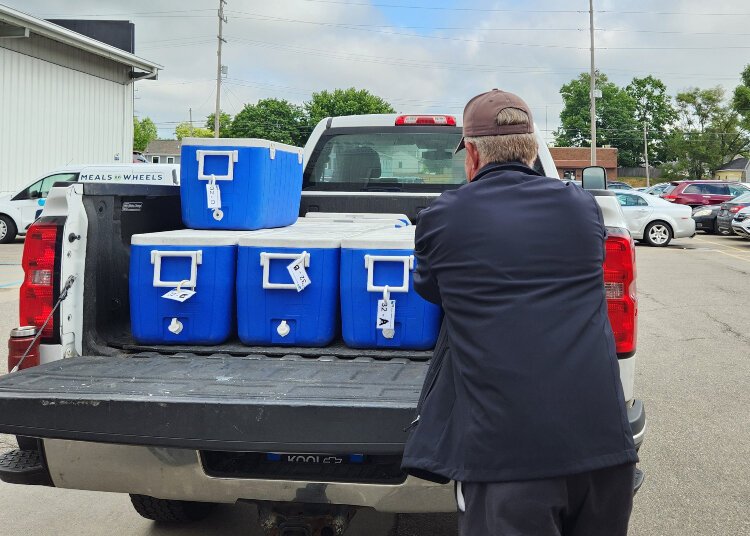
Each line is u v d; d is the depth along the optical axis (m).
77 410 2.57
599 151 83.12
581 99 104.44
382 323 3.08
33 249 3.12
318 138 5.56
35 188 17.83
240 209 3.67
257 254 3.14
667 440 5.21
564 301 2.05
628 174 103.62
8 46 21.00
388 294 3.07
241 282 3.16
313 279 3.13
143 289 3.19
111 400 2.55
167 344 3.23
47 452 2.79
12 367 3.10
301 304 3.15
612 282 3.01
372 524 4.07
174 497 2.79
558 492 1.94
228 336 3.25
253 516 4.14
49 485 2.85
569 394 1.96
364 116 5.51
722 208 22.25
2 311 9.45
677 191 27.00
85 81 24.38
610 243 2.99
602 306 2.13
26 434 2.61
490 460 1.94
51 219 3.13
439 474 2.04
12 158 21.33
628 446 1.99
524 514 1.91
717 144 88.75
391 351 3.13
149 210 3.71
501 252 2.08
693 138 90.06
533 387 1.95
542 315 2.02
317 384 2.71
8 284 11.76
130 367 2.96
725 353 7.86
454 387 2.14
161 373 2.86
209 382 2.74
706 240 22.44
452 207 2.17
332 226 4.22
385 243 3.08
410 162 5.49
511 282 2.06
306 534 2.89
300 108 89.06
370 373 2.86
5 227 17.86
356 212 5.32
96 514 4.15
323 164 5.56
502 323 2.02
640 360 7.55
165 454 2.71
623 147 105.12
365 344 3.15
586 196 2.23
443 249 2.15
